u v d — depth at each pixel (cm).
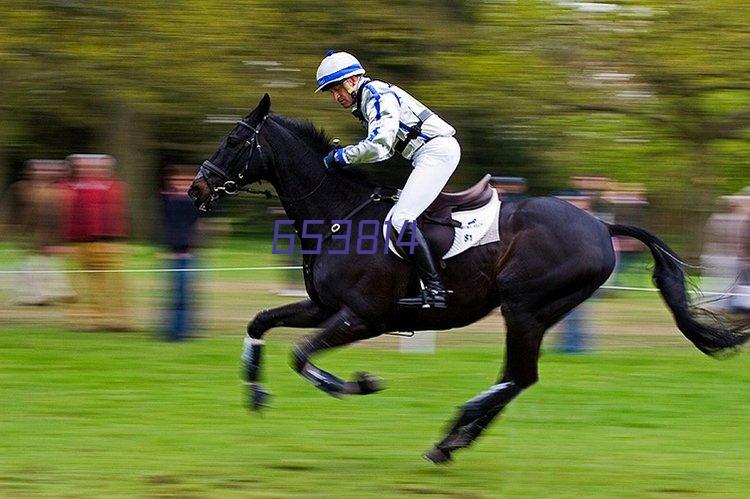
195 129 1806
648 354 1155
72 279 1245
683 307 734
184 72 1298
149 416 838
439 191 722
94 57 1251
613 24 1426
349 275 723
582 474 695
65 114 1398
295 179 748
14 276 1568
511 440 795
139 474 670
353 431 809
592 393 953
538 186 1819
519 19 1438
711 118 1461
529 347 723
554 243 716
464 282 720
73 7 1242
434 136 728
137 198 1902
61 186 1252
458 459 735
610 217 1425
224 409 869
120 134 1869
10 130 1609
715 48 1373
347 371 1037
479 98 1426
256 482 657
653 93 1460
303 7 1426
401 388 963
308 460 720
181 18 1279
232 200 2052
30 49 1238
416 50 1486
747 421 856
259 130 753
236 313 1383
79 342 1148
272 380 995
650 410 891
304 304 761
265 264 1842
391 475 686
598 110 1460
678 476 690
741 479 683
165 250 1162
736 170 1616
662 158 1545
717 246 1282
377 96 718
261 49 1388
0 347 1109
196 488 638
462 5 1500
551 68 1428
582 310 1145
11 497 612
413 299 721
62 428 795
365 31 1449
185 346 1136
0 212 1855
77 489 631
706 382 1008
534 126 1524
